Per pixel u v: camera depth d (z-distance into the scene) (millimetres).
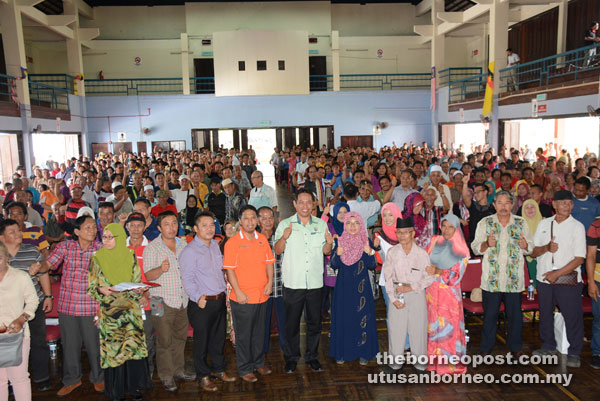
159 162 12148
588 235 4434
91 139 22688
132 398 4156
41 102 18797
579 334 4508
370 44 25484
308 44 23312
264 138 27422
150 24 25531
